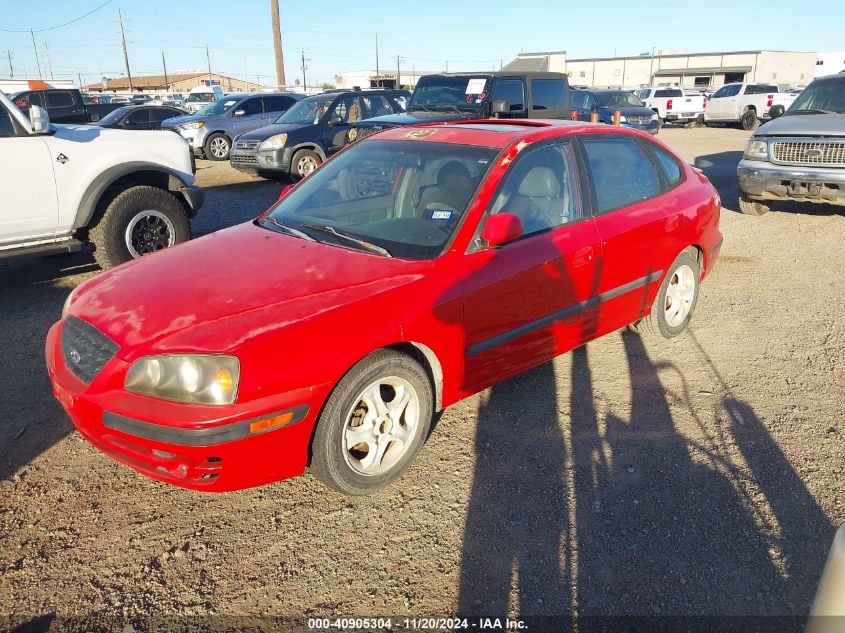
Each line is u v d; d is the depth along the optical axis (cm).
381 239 350
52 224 579
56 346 314
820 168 836
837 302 585
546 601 254
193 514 301
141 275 330
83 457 344
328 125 1258
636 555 278
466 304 329
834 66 5991
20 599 250
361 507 307
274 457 273
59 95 1969
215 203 1072
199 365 259
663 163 480
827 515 304
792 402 407
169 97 4047
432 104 1112
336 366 277
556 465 340
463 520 298
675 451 354
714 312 561
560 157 400
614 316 437
